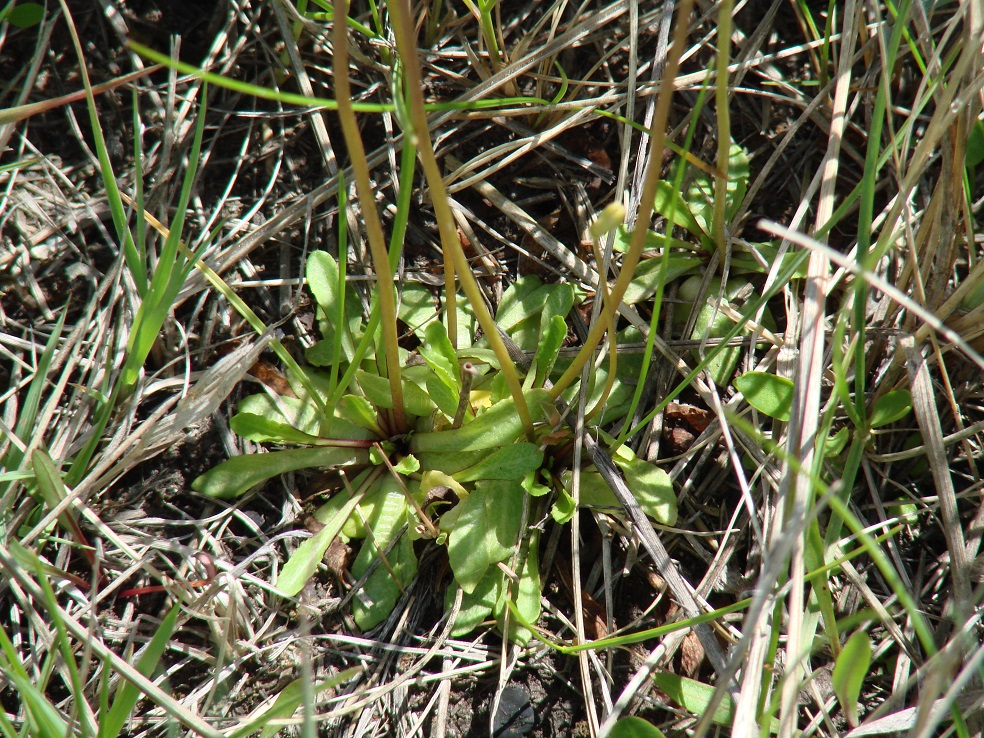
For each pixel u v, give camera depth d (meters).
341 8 0.30
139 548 0.38
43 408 0.39
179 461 0.39
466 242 0.41
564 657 0.38
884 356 0.39
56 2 0.41
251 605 0.38
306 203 0.40
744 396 0.37
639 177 0.40
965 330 0.38
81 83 0.42
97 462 0.38
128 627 0.37
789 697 0.33
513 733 0.37
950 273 0.38
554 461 0.39
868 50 0.41
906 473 0.39
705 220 0.41
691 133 0.34
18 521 0.37
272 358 0.40
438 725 0.37
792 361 0.38
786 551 0.31
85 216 0.41
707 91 0.42
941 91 0.40
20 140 0.41
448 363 0.38
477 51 0.43
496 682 0.37
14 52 0.42
